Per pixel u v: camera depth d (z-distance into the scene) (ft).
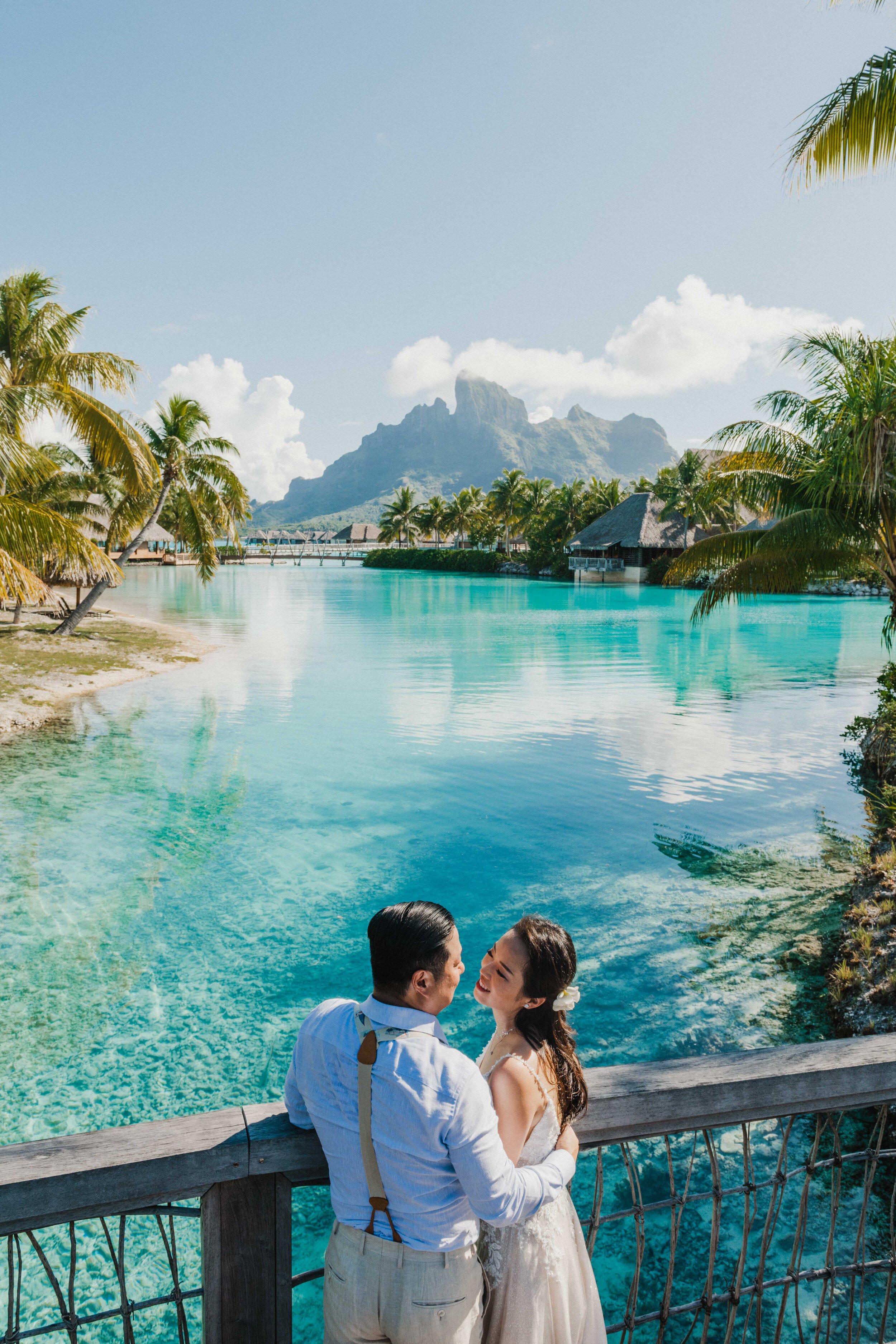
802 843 31.24
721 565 45.60
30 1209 4.97
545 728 50.83
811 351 38.81
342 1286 5.10
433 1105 4.86
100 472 115.55
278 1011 19.80
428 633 104.99
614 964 22.00
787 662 79.30
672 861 29.43
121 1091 16.76
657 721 53.06
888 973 19.53
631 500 220.64
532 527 276.00
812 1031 18.85
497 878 27.86
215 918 24.71
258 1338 5.64
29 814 33.76
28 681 61.16
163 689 62.80
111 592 173.68
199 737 47.62
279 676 70.13
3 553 47.19
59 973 21.47
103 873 27.89
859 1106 6.61
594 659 81.30
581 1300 5.92
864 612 134.41
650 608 145.07
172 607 140.46
